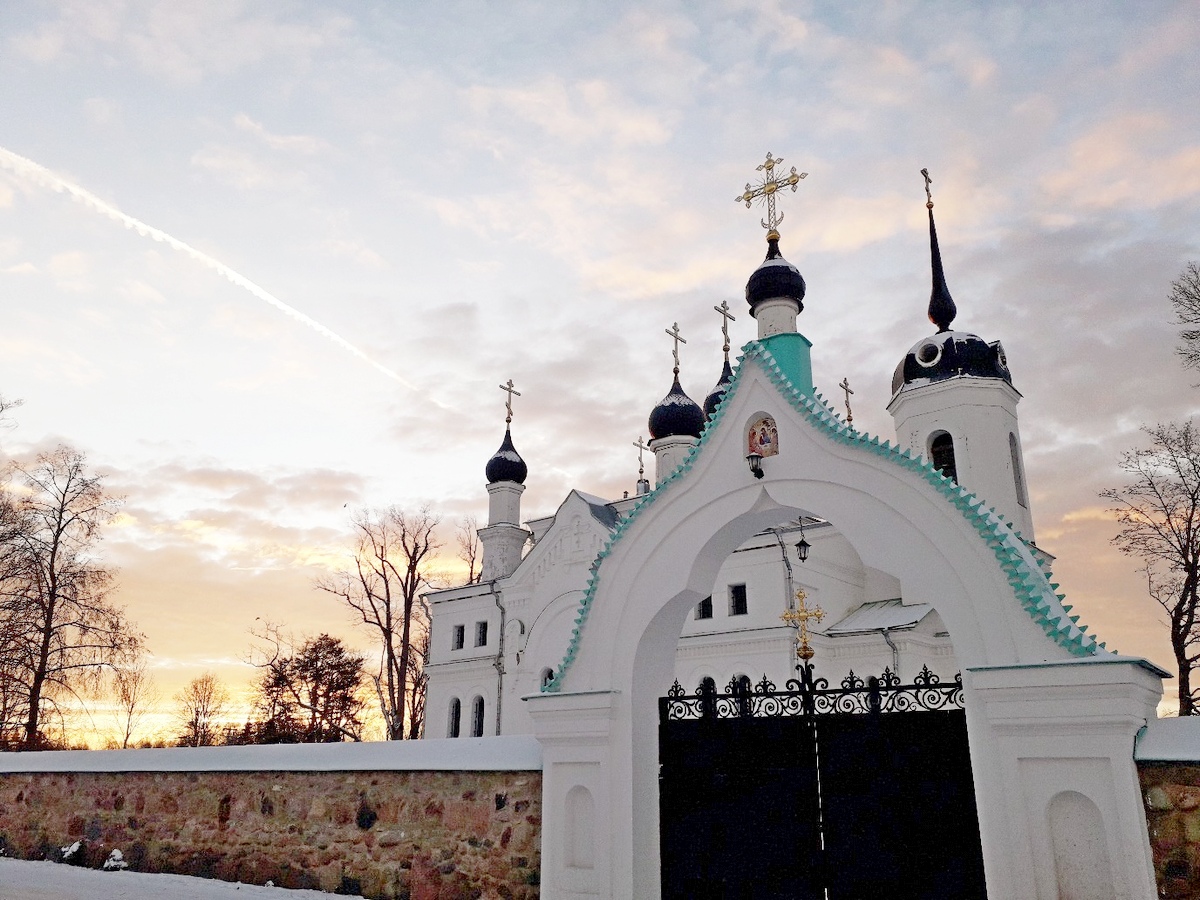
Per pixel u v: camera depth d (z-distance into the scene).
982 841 7.64
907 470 8.74
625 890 9.20
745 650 26.42
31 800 15.25
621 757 9.63
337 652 53.50
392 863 11.06
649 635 10.03
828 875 8.74
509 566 38.47
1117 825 7.08
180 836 13.20
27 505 30.61
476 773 10.73
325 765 11.99
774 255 12.62
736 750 9.60
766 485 9.61
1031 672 7.55
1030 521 26.45
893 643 24.66
